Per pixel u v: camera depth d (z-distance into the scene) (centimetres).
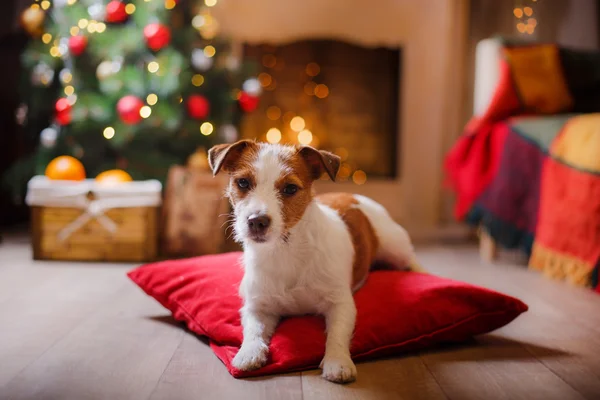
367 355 149
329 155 158
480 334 172
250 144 161
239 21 447
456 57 463
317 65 470
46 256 283
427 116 463
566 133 260
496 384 134
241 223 145
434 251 340
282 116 471
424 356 154
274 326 160
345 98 473
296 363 142
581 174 242
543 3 448
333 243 160
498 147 302
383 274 188
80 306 202
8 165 382
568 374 141
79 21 320
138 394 128
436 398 126
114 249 285
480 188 308
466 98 471
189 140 336
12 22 374
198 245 304
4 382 135
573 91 330
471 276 266
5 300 209
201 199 305
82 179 300
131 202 283
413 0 454
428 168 466
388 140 476
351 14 453
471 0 461
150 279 191
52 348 159
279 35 451
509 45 328
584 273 234
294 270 155
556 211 255
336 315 151
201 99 328
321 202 192
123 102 300
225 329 159
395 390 131
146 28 315
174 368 145
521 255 325
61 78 327
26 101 355
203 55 332
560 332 176
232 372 139
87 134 326
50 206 280
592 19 431
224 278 184
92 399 126
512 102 309
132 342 165
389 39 457
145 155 324
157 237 302
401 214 468
